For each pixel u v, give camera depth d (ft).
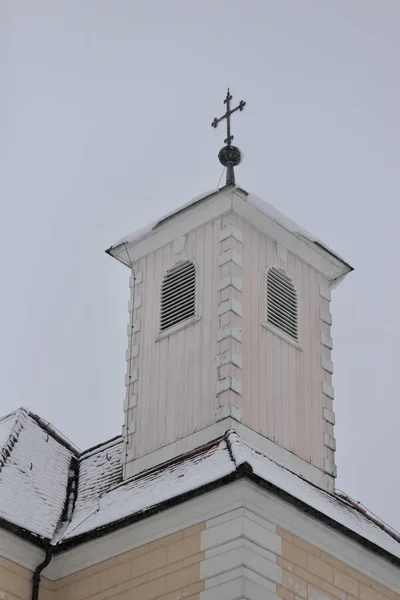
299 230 100.27
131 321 99.96
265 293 96.37
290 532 81.71
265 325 94.89
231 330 91.81
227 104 103.30
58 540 85.30
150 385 95.45
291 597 79.46
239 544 78.13
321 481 92.89
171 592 79.87
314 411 95.81
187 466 85.61
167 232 100.22
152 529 82.79
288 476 87.04
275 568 79.30
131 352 98.48
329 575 83.10
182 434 90.94
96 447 99.81
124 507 85.15
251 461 81.35
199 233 98.63
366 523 90.53
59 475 94.73
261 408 91.25
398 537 93.09
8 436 94.17
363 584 85.56
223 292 94.07
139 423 94.43
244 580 76.89
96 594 83.41
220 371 90.84
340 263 103.14
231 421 88.38
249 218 98.12
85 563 84.89
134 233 101.71
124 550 83.56
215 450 85.40
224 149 100.63
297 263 101.40
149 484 86.99
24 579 83.56
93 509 88.48
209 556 79.15
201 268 96.89
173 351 95.30
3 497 85.66
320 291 102.42
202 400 91.04
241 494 79.36
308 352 98.17
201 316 94.63
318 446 94.48
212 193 97.30
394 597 87.76
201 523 80.69
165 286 99.04
